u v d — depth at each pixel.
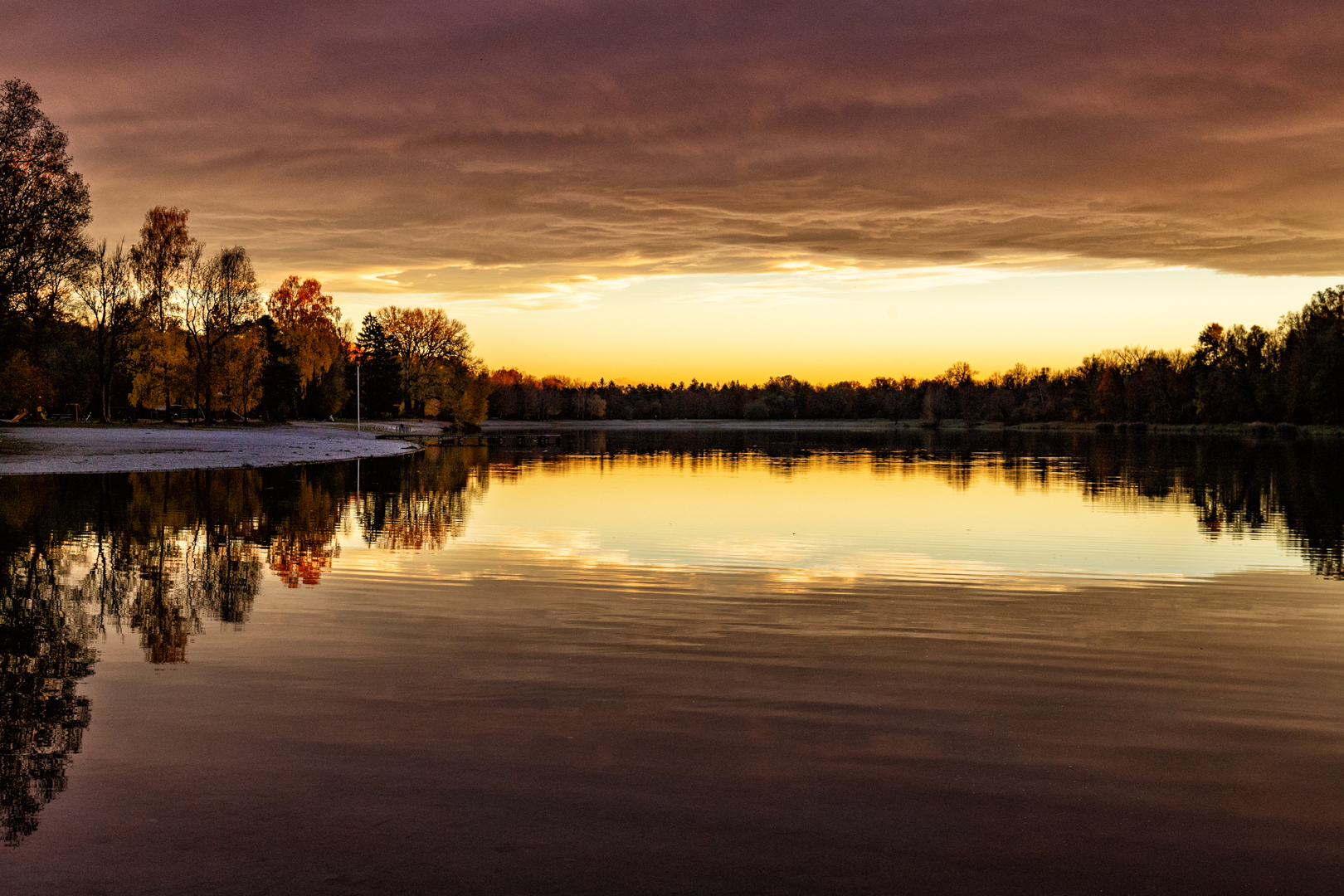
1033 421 152.00
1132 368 142.50
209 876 5.01
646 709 7.90
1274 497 29.95
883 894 4.89
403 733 7.26
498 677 8.89
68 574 14.62
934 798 6.09
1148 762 6.78
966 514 24.94
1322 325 98.25
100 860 5.18
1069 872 5.14
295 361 85.75
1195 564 16.39
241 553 17.00
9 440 47.81
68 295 46.47
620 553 17.58
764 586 14.02
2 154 37.44
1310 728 7.56
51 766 6.55
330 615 11.73
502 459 55.84
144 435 57.12
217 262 72.19
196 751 6.84
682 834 5.54
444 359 117.88
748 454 66.69
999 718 7.75
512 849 5.33
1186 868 5.21
